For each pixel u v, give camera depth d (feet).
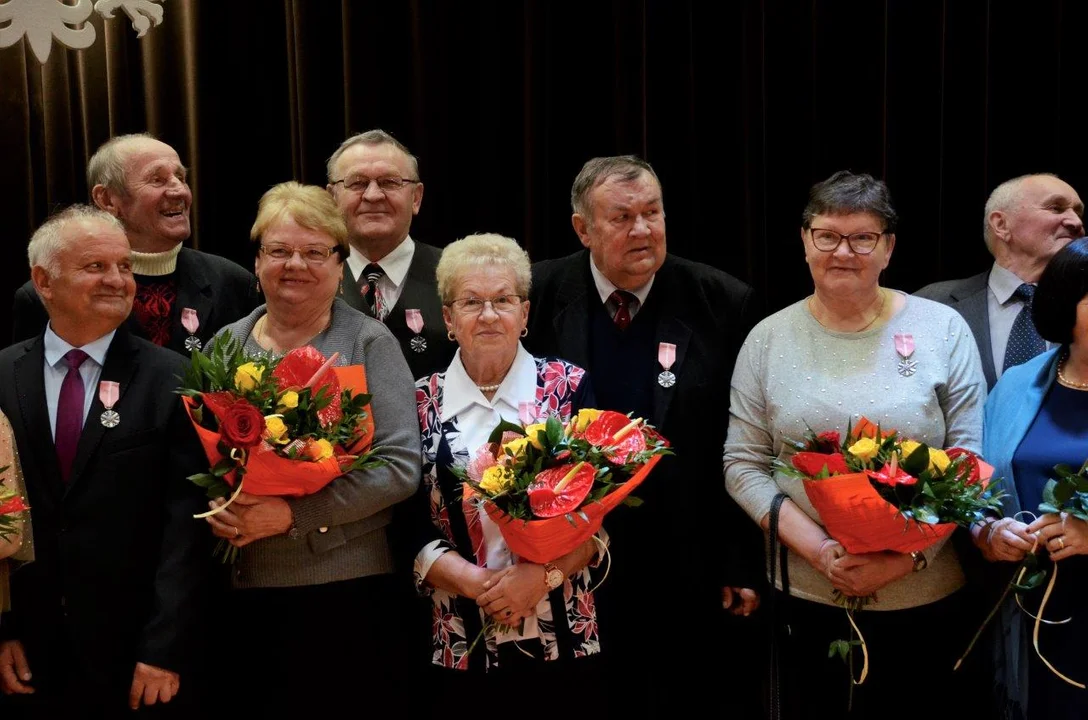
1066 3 11.51
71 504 8.13
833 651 8.16
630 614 9.41
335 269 8.53
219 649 8.64
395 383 8.55
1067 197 9.96
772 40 11.70
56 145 11.69
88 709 8.14
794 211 11.76
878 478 7.67
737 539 9.45
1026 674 8.22
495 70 11.77
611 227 9.25
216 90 11.70
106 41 11.63
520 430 7.87
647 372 9.51
